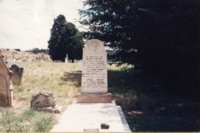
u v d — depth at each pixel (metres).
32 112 12.67
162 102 16.44
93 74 16.34
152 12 15.30
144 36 19.30
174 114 13.73
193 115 13.47
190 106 15.45
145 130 10.51
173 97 17.81
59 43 46.75
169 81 19.78
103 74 16.34
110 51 23.72
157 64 20.03
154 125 11.32
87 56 16.47
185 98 17.61
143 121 12.14
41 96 13.98
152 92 19.14
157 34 17.69
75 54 47.16
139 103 16.03
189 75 17.86
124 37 22.22
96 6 23.28
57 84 21.14
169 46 17.36
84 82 16.30
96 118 11.66
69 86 20.64
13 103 15.48
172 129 10.73
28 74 24.20
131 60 22.45
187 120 12.42
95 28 24.19
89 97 15.71
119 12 21.83
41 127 10.18
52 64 32.28
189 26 15.05
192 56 16.25
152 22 17.58
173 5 14.63
